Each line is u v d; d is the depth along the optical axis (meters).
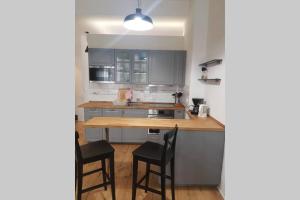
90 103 4.43
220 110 2.53
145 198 2.25
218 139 2.34
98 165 3.07
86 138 4.03
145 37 4.52
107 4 3.66
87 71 5.21
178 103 4.58
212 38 2.93
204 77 3.22
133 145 4.05
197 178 2.42
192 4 3.44
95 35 4.48
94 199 2.21
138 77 4.42
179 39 4.50
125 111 3.99
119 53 4.32
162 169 1.84
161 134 2.43
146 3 3.68
